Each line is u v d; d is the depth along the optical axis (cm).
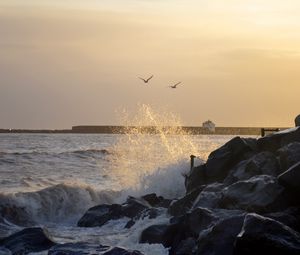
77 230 1769
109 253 1185
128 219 1856
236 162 1870
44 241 1420
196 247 1175
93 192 2320
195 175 1922
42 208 2112
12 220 1997
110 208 1934
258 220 1015
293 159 1538
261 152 1711
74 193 2248
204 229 1228
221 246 1085
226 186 1609
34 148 6519
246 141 1902
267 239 982
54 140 10412
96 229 1773
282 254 971
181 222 1359
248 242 989
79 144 8412
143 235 1407
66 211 2184
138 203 1925
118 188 2609
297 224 1151
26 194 2122
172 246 1313
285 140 1805
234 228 1102
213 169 1881
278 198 1279
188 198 1652
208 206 1429
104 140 10938
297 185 1255
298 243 988
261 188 1321
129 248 1323
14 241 1418
